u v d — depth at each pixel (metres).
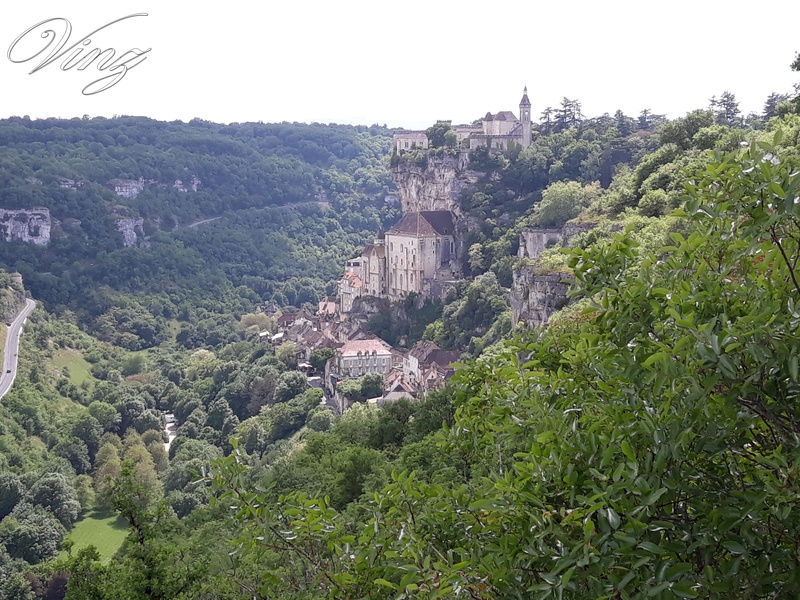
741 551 14.57
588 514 14.82
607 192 183.50
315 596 22.08
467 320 197.38
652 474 15.95
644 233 82.69
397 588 16.94
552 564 15.95
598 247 18.67
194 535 55.75
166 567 30.06
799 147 67.25
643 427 16.16
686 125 130.50
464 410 24.72
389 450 77.12
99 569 30.16
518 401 21.19
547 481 17.03
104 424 183.62
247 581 30.84
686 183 17.81
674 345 15.99
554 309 101.62
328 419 157.75
